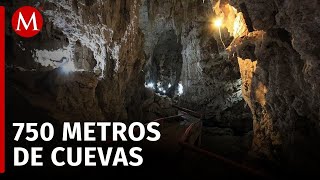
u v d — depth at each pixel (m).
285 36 5.17
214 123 16.03
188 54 16.98
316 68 4.12
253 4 5.05
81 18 7.44
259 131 7.94
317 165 4.96
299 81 5.05
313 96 4.71
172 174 5.78
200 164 6.82
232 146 11.58
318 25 3.71
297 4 3.75
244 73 8.41
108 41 8.94
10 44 6.76
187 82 17.75
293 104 5.52
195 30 15.40
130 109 12.32
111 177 5.14
